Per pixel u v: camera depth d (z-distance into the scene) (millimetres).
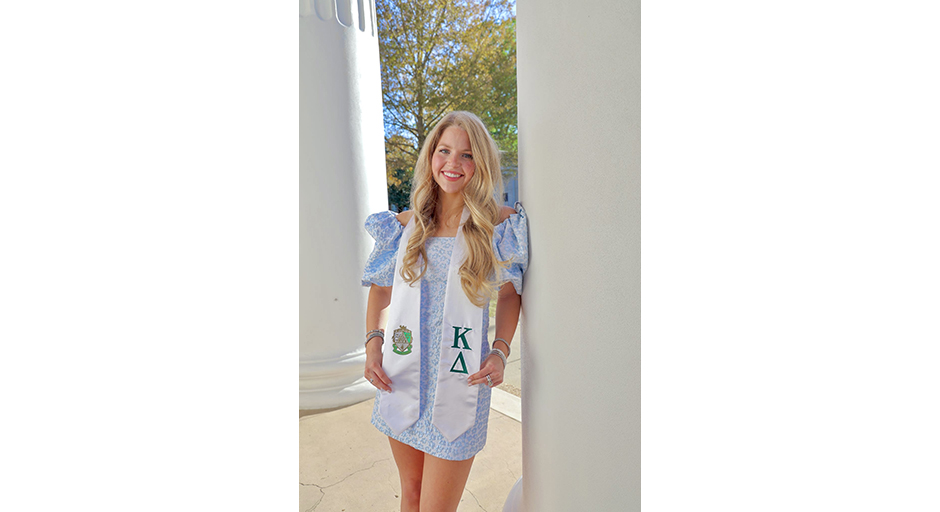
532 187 1698
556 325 1562
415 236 2240
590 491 1446
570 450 1519
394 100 14344
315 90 4738
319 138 4762
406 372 2197
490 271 2025
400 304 2232
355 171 4961
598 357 1376
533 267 1737
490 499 3217
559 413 1568
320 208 4742
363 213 5020
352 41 4984
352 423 4371
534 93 1619
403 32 13875
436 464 2111
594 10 1292
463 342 2088
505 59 14023
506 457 3760
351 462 3684
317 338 4762
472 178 2156
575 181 1415
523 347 1906
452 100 14375
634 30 1187
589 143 1346
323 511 3066
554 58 1476
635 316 1248
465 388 2088
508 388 5082
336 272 4832
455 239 2184
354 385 4855
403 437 2207
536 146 1627
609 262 1313
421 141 14641
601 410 1382
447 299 2115
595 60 1301
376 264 2465
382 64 14141
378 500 3186
